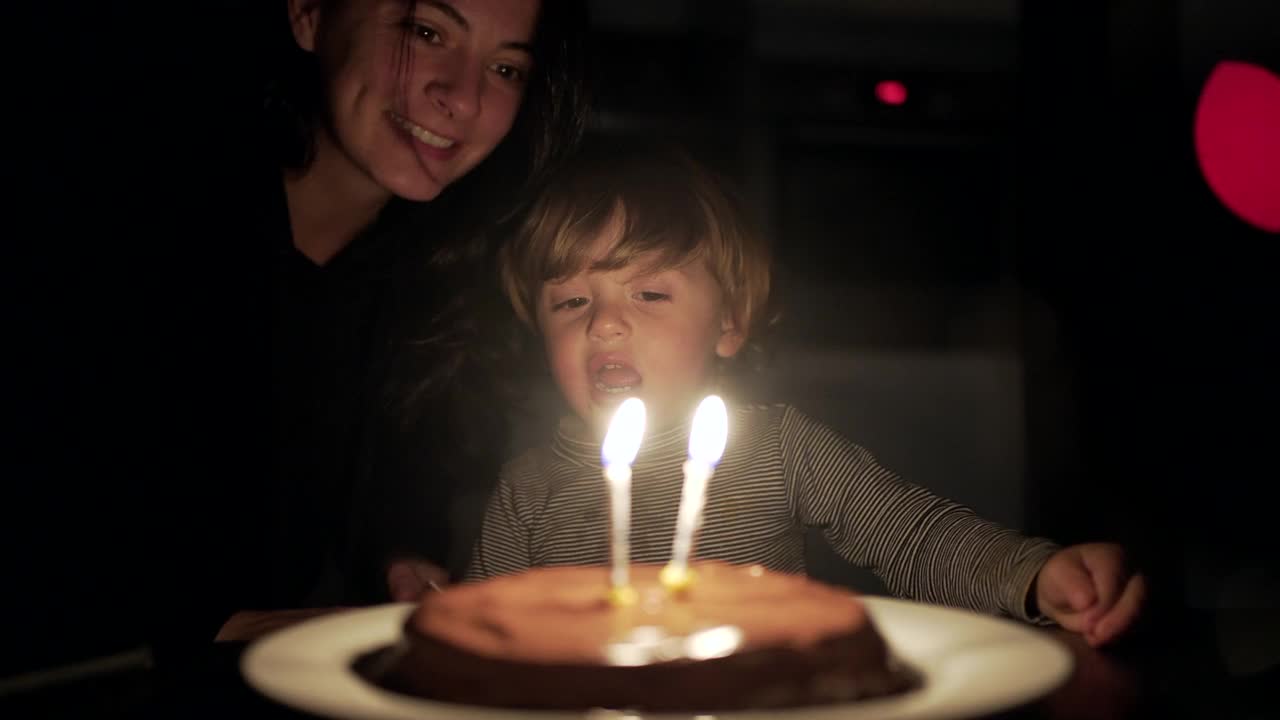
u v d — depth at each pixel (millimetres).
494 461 1795
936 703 554
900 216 3252
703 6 3186
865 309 3236
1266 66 2914
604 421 1429
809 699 613
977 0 3281
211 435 1564
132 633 1493
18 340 1493
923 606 805
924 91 3232
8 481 1478
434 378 1717
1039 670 595
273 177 1574
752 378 1750
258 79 1613
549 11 1630
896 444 3209
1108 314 2941
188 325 1544
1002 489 3244
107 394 1519
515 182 1732
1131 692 675
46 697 706
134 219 1550
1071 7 2938
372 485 1722
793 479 1380
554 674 603
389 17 1456
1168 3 2869
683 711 593
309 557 1688
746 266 1567
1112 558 928
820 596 733
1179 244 2938
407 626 704
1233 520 2814
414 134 1511
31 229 1511
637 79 3166
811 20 3246
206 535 1574
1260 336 2910
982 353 3268
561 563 1401
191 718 644
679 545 793
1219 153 2891
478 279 1733
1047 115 3014
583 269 1430
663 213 1470
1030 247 3092
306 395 1622
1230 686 693
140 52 1633
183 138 1601
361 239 1647
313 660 674
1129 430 2916
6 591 1451
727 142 3170
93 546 1506
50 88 1573
